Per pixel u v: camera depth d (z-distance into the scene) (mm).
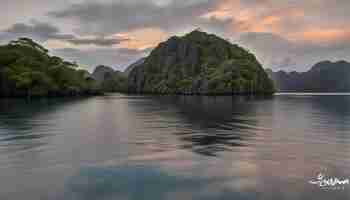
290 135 21500
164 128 26562
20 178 10539
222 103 91375
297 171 11414
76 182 10109
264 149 15961
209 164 12609
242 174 11047
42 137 20578
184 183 10055
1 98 123250
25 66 142625
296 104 82500
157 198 8672
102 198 8688
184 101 110938
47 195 8906
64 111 52000
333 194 8914
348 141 18672
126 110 56656
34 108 60125
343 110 54781
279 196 8828
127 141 18875
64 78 163750
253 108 62812
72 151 15422
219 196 8844
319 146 16812
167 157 13969
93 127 27406
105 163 12750
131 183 10078
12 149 15922
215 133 22766
